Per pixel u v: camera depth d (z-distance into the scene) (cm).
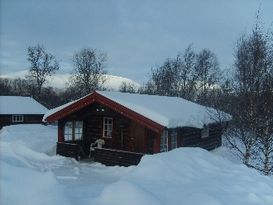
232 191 732
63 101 6438
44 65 6162
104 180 1354
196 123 1941
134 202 549
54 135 2634
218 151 2348
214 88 4581
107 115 1936
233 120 1755
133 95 2038
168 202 615
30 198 490
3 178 519
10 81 7412
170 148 1866
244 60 1688
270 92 1596
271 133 1586
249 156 1662
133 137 1831
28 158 1777
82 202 534
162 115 1656
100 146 1875
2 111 3759
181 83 5384
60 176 1395
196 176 849
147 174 817
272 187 807
